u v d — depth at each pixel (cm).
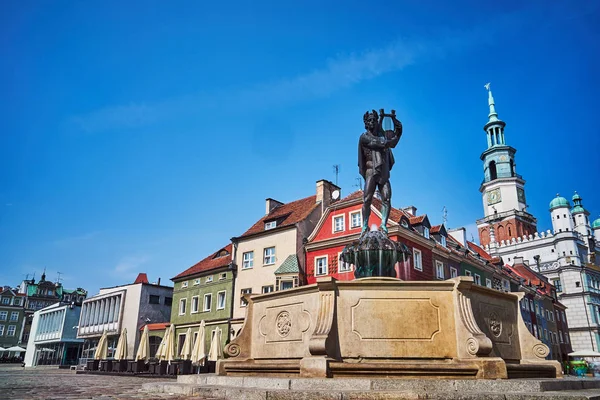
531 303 5628
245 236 4309
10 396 909
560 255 7900
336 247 3734
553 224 8381
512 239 8775
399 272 3309
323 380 753
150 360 3519
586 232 9338
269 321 1023
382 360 866
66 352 6738
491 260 5247
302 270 3866
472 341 845
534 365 950
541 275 7175
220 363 1023
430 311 896
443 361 862
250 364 985
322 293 910
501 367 808
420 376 809
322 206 4194
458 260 4150
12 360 9544
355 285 906
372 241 1070
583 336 6912
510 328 1021
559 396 638
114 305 5594
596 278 7406
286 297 994
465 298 902
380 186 1188
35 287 11569
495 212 9456
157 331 4928
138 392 995
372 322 887
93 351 5875
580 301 7094
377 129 1206
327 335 852
